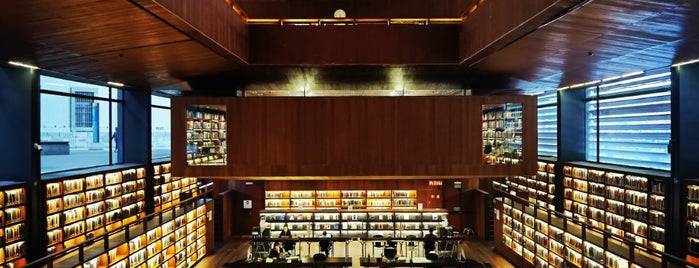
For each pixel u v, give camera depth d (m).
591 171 12.16
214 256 13.55
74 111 11.27
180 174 10.99
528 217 11.63
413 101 11.00
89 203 10.55
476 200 16.19
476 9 8.88
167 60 9.12
